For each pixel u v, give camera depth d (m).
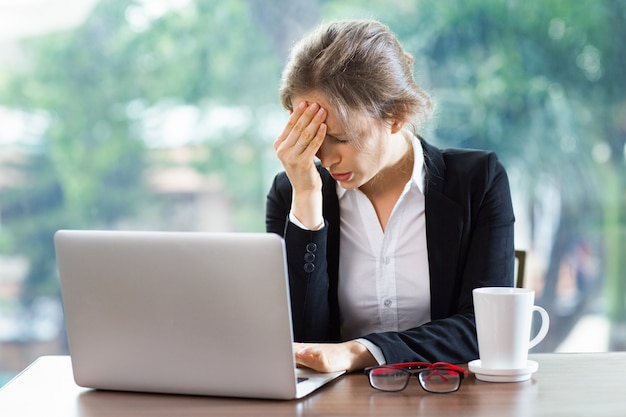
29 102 5.46
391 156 1.96
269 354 1.45
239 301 1.45
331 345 1.65
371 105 1.70
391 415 1.37
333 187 2.00
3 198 5.49
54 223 5.49
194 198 5.40
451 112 5.04
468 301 1.91
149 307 1.50
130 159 5.44
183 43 5.38
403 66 1.79
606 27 4.96
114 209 5.47
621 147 4.97
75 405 1.50
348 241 2.00
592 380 1.56
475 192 1.97
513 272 1.98
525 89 5.00
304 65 1.72
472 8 5.03
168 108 5.40
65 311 1.57
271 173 5.35
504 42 5.01
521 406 1.40
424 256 1.98
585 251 4.97
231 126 5.35
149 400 1.52
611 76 4.97
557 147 5.00
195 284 1.46
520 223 5.01
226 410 1.43
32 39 5.45
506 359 1.57
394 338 1.69
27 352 5.53
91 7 5.42
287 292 1.42
